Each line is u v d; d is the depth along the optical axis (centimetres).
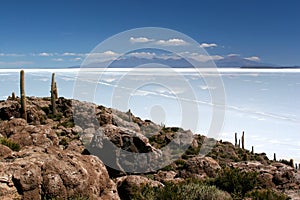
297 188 1480
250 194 1302
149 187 1320
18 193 938
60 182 994
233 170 1478
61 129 3406
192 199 1177
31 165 989
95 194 1073
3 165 976
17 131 2373
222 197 1189
